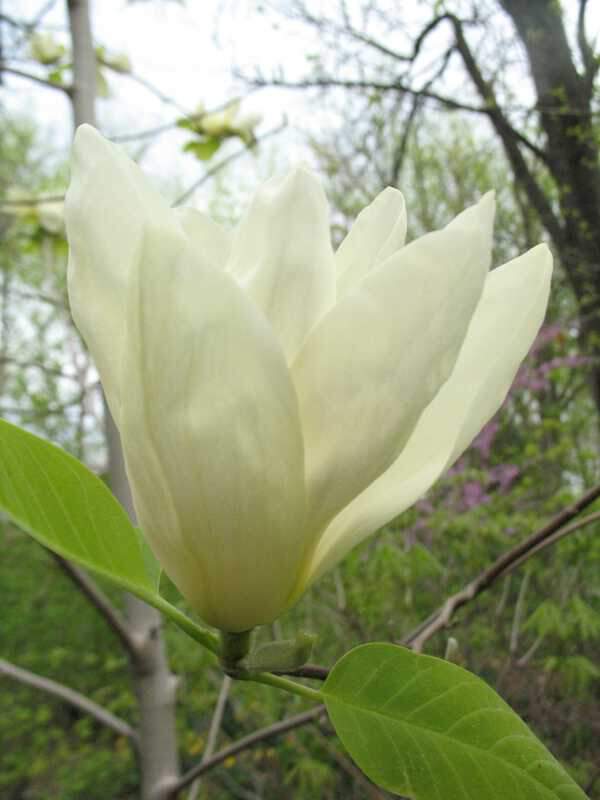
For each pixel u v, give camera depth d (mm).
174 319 132
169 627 887
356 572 671
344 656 162
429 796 154
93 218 158
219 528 144
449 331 141
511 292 172
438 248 139
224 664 160
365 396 142
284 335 151
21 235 819
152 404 138
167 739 519
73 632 1652
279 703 711
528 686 582
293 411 138
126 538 168
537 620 578
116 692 1570
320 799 750
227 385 135
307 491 147
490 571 307
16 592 1704
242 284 151
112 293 156
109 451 548
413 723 159
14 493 159
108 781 1447
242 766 882
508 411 861
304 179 154
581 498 298
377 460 145
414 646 297
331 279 155
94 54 627
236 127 738
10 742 1595
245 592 150
